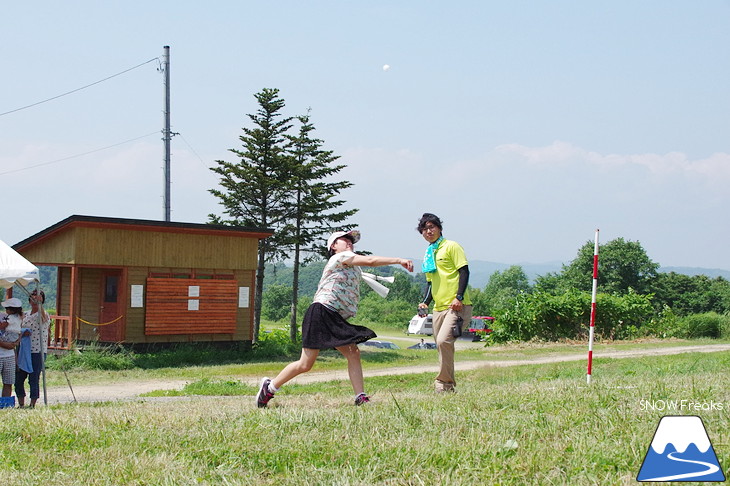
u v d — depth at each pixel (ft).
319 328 25.35
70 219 75.92
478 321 191.93
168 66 107.04
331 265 25.48
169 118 106.93
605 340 108.17
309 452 17.67
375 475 15.35
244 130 114.73
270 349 88.53
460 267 30.83
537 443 17.22
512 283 441.68
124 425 22.80
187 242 84.02
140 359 76.69
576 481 14.19
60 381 63.26
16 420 25.41
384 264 24.66
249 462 17.08
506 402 24.18
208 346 85.25
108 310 81.87
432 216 31.60
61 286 89.51
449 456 16.43
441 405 23.99
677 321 121.19
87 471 17.06
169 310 81.76
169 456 18.03
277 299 313.12
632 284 280.72
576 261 292.40
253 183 111.55
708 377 32.83
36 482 16.31
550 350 92.02
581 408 21.80
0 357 40.91
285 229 114.52
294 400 29.71
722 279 310.45
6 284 44.11
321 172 114.32
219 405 29.04
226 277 87.10
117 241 79.15
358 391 26.00
